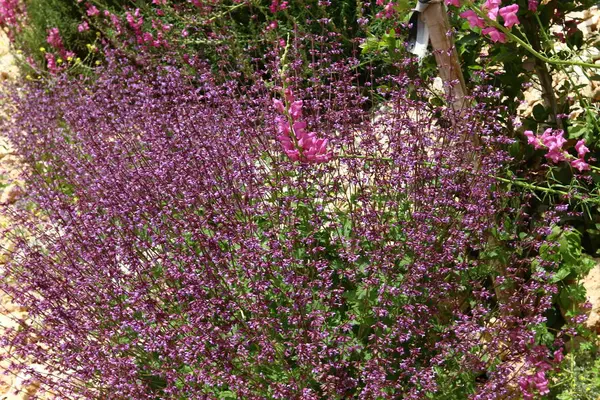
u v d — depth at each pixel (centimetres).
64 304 410
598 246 446
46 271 427
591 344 391
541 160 479
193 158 429
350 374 373
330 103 459
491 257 397
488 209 386
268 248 394
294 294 351
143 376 392
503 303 394
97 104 597
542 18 462
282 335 356
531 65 519
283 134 397
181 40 677
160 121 498
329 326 364
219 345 353
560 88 486
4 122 752
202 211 438
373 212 379
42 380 391
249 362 367
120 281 409
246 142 445
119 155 513
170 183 432
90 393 379
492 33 392
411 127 404
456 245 384
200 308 361
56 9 873
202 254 390
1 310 530
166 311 387
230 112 477
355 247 372
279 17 695
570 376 375
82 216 449
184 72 573
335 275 396
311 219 384
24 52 874
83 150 570
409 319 345
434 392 358
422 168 393
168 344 368
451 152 405
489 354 367
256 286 357
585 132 452
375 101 560
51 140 636
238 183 407
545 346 370
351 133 419
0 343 410
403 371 362
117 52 696
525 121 477
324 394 341
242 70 602
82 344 388
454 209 400
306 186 401
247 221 399
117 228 429
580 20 490
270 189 406
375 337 349
